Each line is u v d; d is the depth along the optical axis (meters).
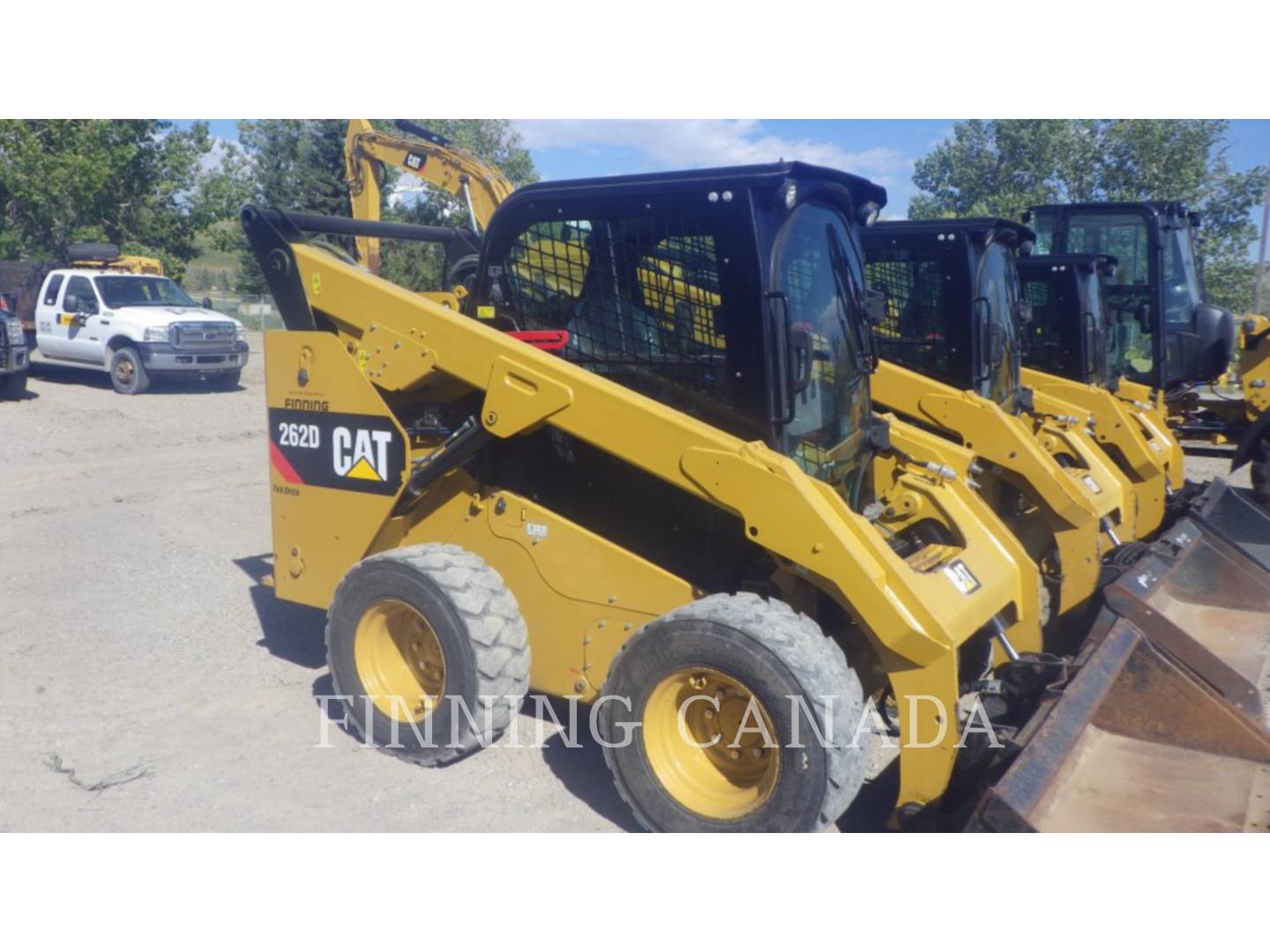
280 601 6.97
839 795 3.60
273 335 5.21
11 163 28.67
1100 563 6.17
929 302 6.68
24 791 4.32
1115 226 10.47
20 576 7.45
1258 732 4.05
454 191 9.55
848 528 3.85
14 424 14.46
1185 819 3.68
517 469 4.86
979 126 39.47
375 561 4.63
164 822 4.09
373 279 4.93
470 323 4.59
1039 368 8.69
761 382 4.13
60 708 5.19
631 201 4.40
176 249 35.06
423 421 5.02
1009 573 4.79
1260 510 7.59
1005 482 6.91
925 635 3.68
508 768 4.68
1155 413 8.93
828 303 4.61
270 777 4.51
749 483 3.91
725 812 3.83
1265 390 10.17
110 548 8.27
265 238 5.21
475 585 4.45
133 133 32.03
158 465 12.12
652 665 3.90
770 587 4.38
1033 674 4.12
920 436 5.74
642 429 4.11
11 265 22.27
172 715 5.14
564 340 4.67
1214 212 35.34
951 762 3.72
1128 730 4.26
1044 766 3.45
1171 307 10.73
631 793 4.02
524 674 4.54
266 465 12.27
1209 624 6.04
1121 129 36.12
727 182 4.13
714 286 4.21
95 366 18.42
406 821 4.16
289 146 41.59
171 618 6.61
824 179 4.39
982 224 6.50
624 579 4.38
